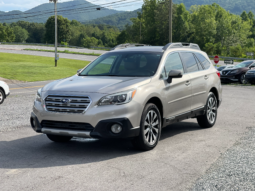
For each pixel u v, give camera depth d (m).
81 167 4.47
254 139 6.11
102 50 80.25
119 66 6.04
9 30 160.88
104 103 4.82
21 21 198.00
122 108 4.85
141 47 6.64
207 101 7.20
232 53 86.56
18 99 13.08
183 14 107.56
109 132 4.81
